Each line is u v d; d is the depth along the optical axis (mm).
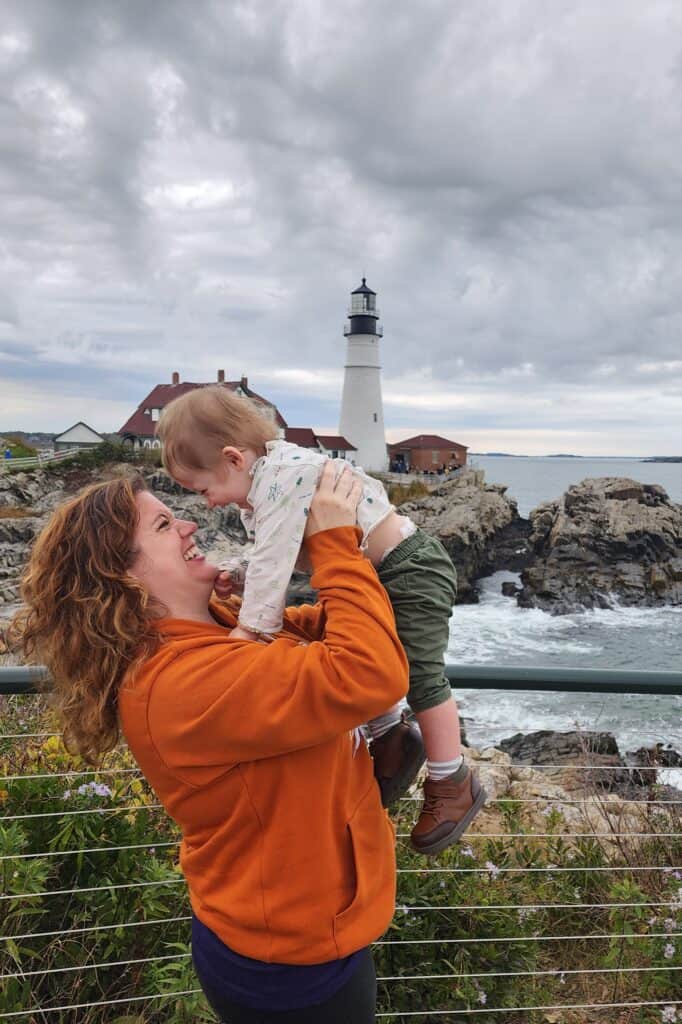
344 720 1495
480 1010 2598
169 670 1547
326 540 1625
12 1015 2273
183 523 1743
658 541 30484
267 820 1542
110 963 2453
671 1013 2684
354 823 1646
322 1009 1596
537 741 11086
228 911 1565
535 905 2977
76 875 2604
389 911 1692
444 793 1929
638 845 3473
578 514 32500
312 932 1548
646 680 2627
